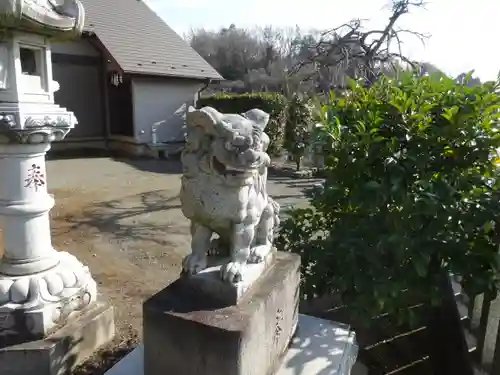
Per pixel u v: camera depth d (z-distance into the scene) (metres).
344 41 10.39
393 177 2.23
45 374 2.22
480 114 2.29
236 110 11.17
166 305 1.79
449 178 2.36
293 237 2.95
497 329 2.08
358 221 2.57
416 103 2.49
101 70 12.46
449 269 2.29
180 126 12.44
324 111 2.79
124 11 13.79
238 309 1.76
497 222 2.30
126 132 12.51
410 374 2.60
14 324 2.28
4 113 2.09
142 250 4.48
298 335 2.46
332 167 2.76
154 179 8.59
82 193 7.13
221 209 1.79
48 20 2.14
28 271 2.39
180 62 12.72
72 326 2.46
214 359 1.64
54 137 2.37
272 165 10.22
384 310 2.76
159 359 1.76
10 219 2.36
